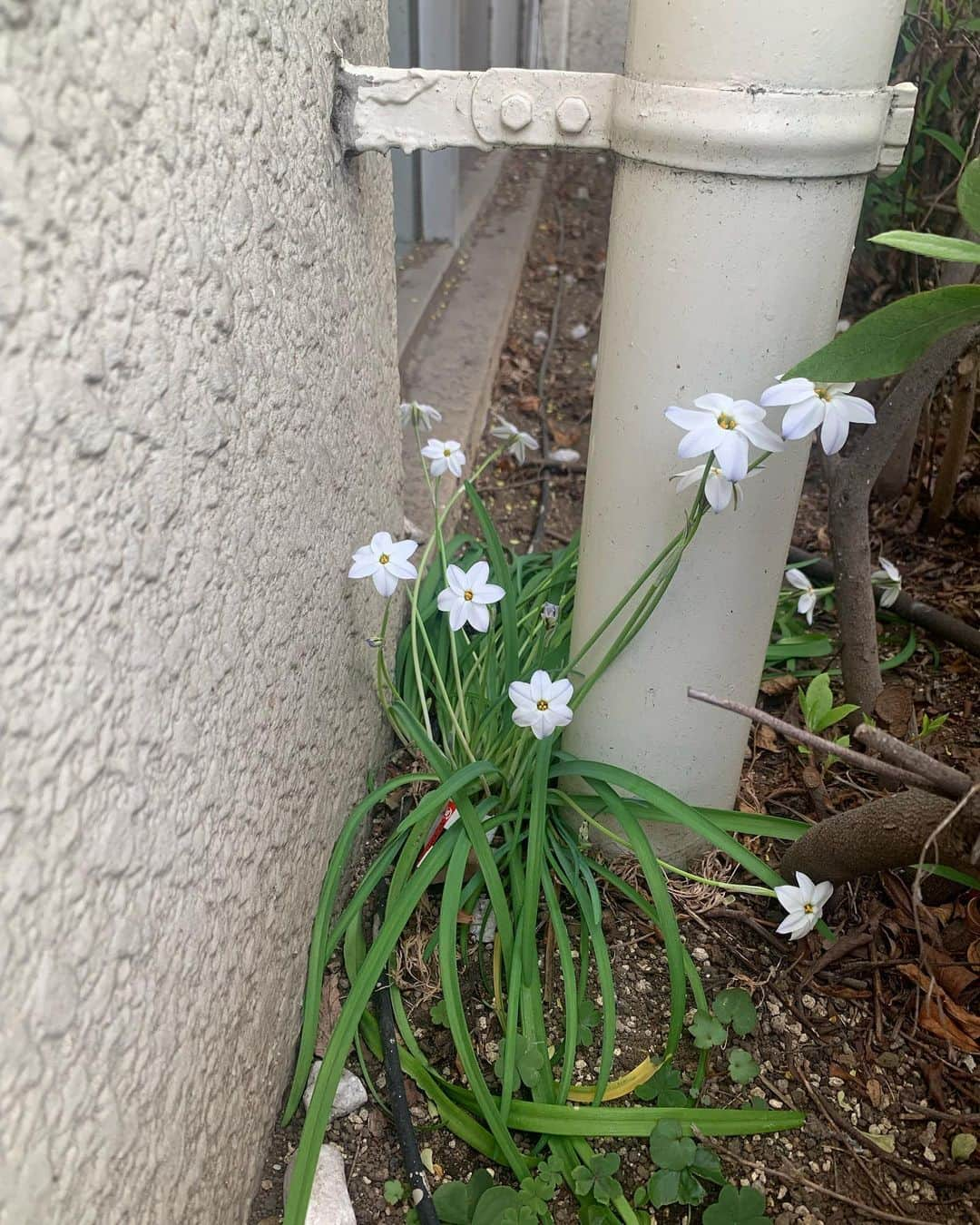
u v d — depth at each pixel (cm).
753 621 47
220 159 31
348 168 45
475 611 49
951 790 34
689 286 39
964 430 73
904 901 51
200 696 32
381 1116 44
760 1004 48
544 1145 42
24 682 22
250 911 38
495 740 55
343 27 43
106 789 26
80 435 24
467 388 97
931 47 71
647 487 44
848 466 56
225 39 31
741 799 58
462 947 49
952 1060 46
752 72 35
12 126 20
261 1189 41
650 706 49
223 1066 35
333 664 48
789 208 37
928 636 70
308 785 45
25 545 22
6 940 22
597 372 45
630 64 38
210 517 32
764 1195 41
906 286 84
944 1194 41
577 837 53
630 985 49
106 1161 27
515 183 181
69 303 23
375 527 56
